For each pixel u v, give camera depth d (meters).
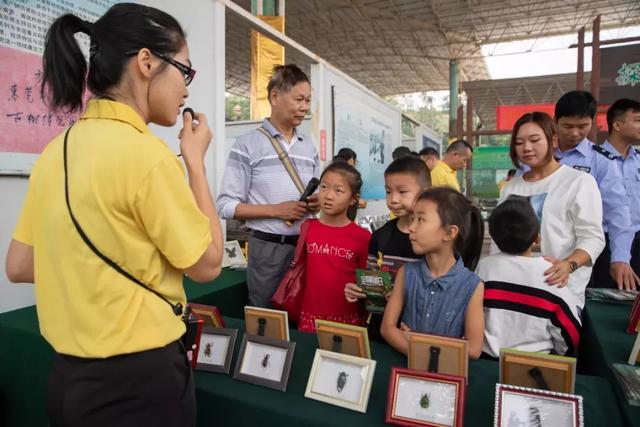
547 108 7.20
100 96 0.77
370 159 5.64
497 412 0.83
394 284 1.30
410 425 0.87
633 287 1.64
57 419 0.73
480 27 11.82
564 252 1.50
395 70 16.28
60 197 0.69
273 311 1.19
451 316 1.15
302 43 13.30
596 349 1.21
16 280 0.82
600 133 4.49
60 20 0.74
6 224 1.74
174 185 0.69
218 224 0.81
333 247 1.70
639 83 4.26
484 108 14.11
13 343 1.43
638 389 0.86
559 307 1.20
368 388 0.94
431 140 10.98
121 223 0.68
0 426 1.45
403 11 10.81
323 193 1.68
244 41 11.89
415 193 1.46
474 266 1.36
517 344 1.21
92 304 0.69
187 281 2.11
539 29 11.94
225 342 1.16
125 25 0.73
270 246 1.86
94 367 0.70
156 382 0.72
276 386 1.03
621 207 1.78
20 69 1.71
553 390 0.89
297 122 1.89
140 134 0.72
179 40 0.79
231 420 1.01
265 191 1.86
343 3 10.27
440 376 0.89
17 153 1.72
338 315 1.69
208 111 2.61
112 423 0.71
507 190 1.71
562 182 1.54
